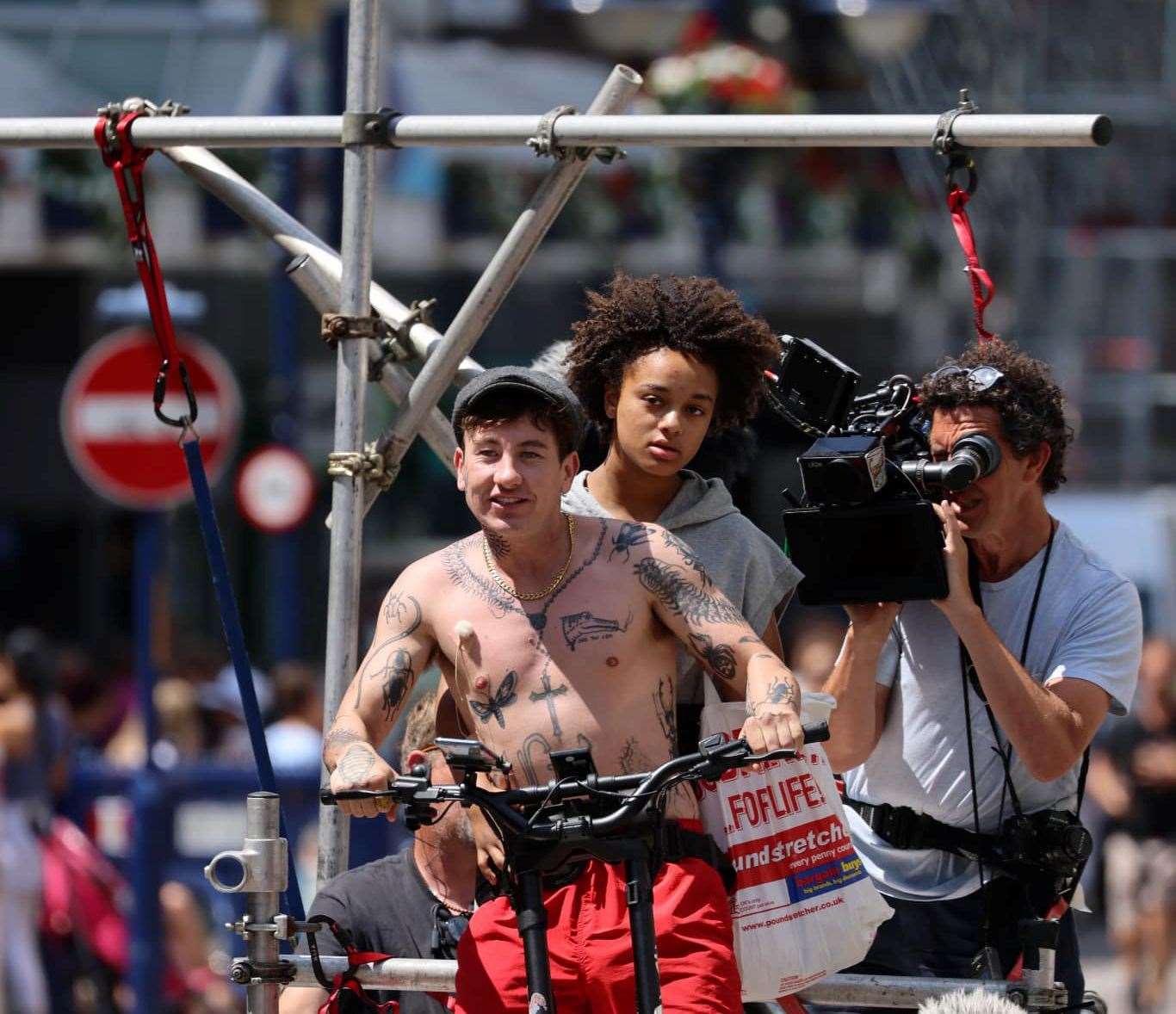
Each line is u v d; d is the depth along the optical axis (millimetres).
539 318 67250
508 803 12148
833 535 14984
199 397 39562
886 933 16578
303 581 75062
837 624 56781
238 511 74938
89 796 34969
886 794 16438
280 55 60781
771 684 12750
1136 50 54469
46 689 34156
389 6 66062
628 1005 12578
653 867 12781
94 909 33219
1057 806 16375
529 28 75062
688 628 13234
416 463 75500
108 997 33062
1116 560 62594
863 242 55844
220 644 74438
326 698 15648
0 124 16047
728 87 44781
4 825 32625
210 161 17172
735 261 61125
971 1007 13164
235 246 56781
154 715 33719
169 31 63750
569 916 12734
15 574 82500
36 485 76875
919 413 15875
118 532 80562
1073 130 13523
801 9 53312
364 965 14070
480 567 13453
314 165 48219
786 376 15375
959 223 14461
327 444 74062
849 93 54688
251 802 13797
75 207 59312
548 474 12844
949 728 16141
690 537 14922
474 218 61125
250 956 13930
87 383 38969
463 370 16250
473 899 15906
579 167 15344
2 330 75562
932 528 14828
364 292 15758
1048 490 16094
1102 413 65250
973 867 16359
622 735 13156
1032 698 14945
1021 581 15984
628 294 14805
